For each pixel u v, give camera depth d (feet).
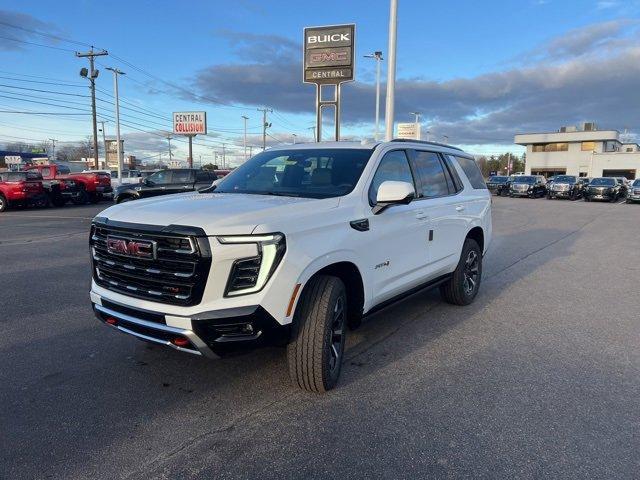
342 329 12.35
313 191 13.67
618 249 36.24
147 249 10.46
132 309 10.91
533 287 23.71
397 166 15.49
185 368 13.56
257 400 11.78
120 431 10.37
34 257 30.12
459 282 19.25
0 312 18.52
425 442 10.02
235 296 10.12
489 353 14.94
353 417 11.01
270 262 10.19
